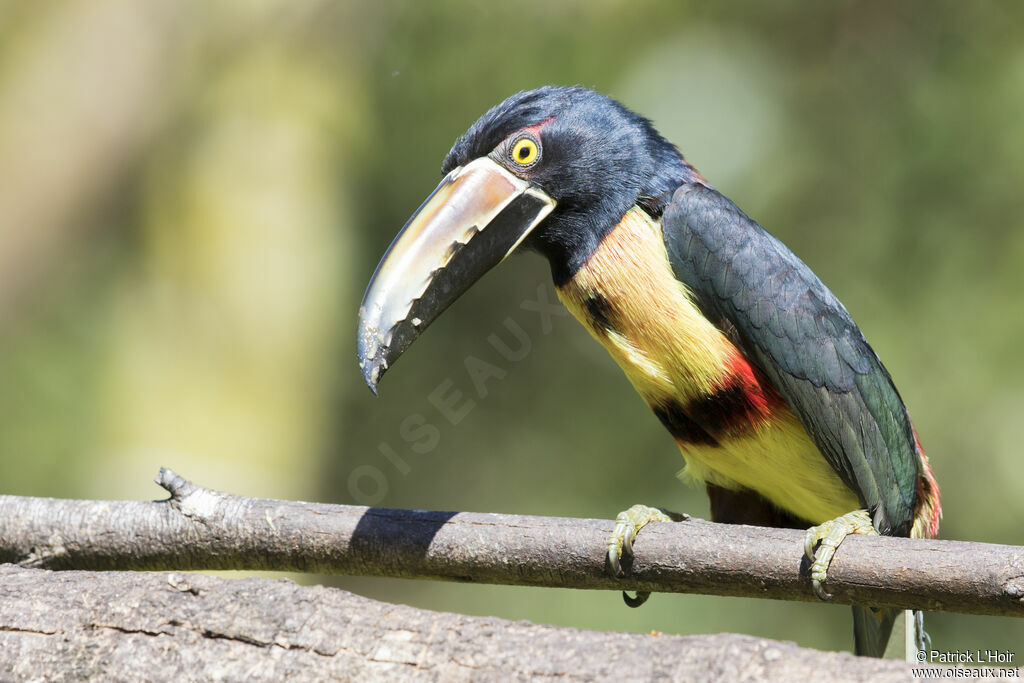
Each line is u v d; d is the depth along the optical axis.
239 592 5.42
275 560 6.22
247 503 6.25
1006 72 13.70
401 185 15.34
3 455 15.70
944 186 13.62
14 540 6.36
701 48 14.13
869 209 13.77
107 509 6.36
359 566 6.15
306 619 5.31
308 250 15.87
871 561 5.55
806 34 14.30
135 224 16.36
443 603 14.93
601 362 14.66
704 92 13.98
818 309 7.09
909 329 13.23
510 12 14.53
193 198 16.00
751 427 7.22
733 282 7.04
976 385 12.84
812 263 13.73
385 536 6.05
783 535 5.80
